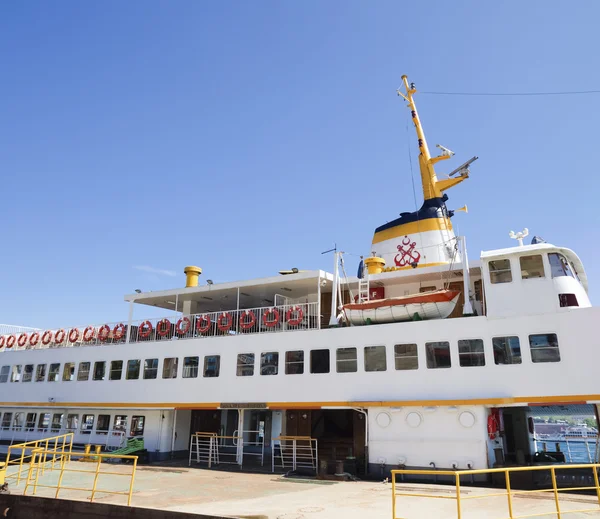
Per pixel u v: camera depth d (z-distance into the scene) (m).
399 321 22.05
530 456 22.56
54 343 32.22
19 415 32.22
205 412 30.03
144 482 19.66
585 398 17.22
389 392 20.48
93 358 29.55
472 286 24.30
